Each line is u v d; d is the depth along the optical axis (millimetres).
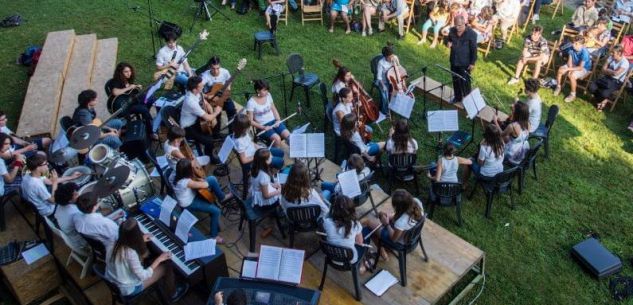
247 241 7176
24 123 9211
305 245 7066
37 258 6703
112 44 12469
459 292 6930
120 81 9047
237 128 7395
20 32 13297
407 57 12750
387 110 9938
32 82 10398
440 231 7332
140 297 5832
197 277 5969
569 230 8016
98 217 5797
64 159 7832
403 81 10211
